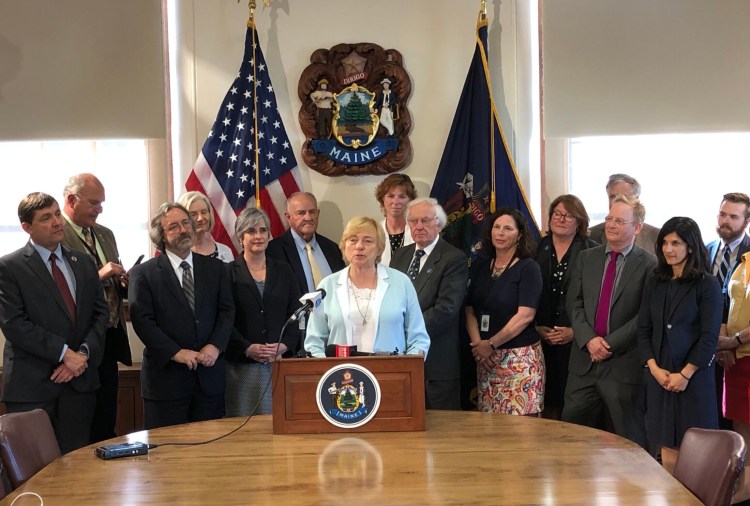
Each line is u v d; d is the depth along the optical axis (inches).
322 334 126.6
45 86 188.7
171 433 109.8
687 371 139.3
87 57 188.7
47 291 145.9
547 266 169.5
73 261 151.1
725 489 84.2
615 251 154.9
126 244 195.2
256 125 186.1
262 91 187.2
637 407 151.1
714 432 91.1
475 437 104.8
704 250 143.2
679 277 142.7
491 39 192.5
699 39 186.5
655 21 187.0
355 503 81.2
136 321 149.2
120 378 183.6
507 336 155.6
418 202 158.4
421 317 127.4
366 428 107.9
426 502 81.1
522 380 156.3
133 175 194.2
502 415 117.5
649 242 179.6
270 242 175.9
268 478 89.4
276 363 108.3
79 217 163.5
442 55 191.8
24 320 143.0
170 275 151.0
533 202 194.5
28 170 192.9
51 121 188.9
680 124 187.3
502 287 158.9
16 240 193.5
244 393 156.6
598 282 155.1
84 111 188.7
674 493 82.8
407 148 190.1
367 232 124.6
